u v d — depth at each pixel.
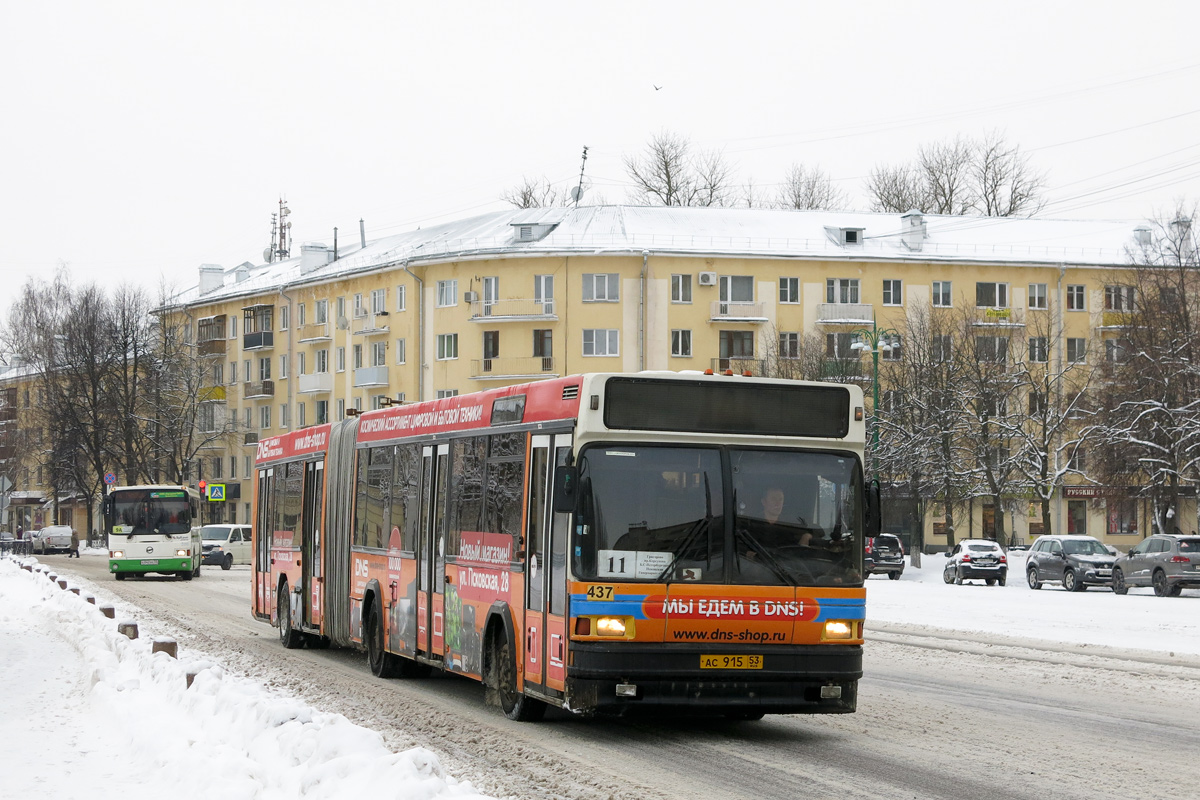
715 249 71.44
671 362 70.94
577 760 10.59
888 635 24.23
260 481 24.28
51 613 24.61
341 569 18.95
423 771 7.66
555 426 12.12
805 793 9.24
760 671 11.50
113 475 80.25
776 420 11.95
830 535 11.88
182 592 37.69
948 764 10.50
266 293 88.56
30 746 10.66
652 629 11.34
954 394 59.91
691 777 9.84
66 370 79.75
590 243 71.06
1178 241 55.84
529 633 12.38
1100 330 74.62
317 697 14.60
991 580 47.69
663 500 11.58
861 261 72.94
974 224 78.56
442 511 15.09
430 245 76.88
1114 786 9.58
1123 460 54.28
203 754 9.31
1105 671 17.88
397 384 76.69
